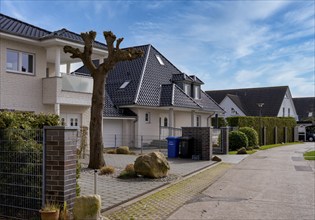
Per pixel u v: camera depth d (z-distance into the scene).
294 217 7.54
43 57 18.97
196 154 19.20
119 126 27.03
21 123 7.19
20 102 17.77
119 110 27.12
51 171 6.46
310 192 10.31
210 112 35.84
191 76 35.12
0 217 6.77
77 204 6.02
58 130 6.44
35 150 6.64
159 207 8.15
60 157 6.41
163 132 30.03
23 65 18.12
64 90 18.88
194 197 9.41
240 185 11.40
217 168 15.86
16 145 6.82
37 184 6.61
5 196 6.88
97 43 22.00
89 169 13.48
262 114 53.31
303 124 53.75
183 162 17.42
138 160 11.89
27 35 17.50
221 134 23.84
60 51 19.31
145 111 28.11
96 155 13.61
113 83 30.08
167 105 27.73
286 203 8.85
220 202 8.84
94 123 13.66
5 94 17.12
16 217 6.70
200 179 12.41
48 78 18.69
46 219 5.96
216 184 11.53
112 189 9.80
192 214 7.64
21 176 6.75
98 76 13.78
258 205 8.59
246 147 27.36
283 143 41.66
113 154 20.81
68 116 20.34
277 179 12.77
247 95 57.38
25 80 18.03
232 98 53.69
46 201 6.45
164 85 30.45
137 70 30.44
